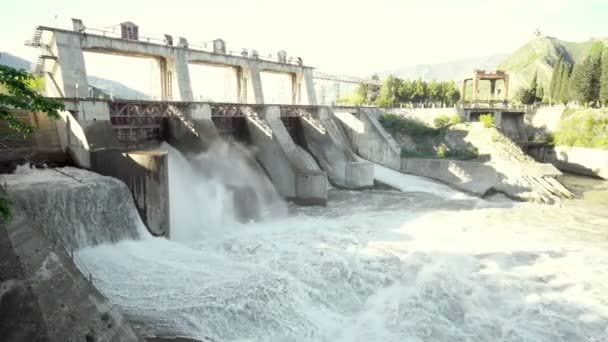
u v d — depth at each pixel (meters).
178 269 20.12
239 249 24.17
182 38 39.34
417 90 84.06
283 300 17.98
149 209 24.23
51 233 19.77
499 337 17.33
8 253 11.74
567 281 21.95
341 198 40.88
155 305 16.42
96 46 32.78
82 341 11.68
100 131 27.95
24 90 10.03
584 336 17.45
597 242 28.50
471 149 50.94
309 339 16.42
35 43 32.19
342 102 83.69
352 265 22.34
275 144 39.66
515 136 67.25
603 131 58.06
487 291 20.61
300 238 27.03
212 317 16.05
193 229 27.02
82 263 19.52
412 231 29.91
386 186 45.19
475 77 77.25
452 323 18.09
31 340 10.84
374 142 53.31
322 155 47.38
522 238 29.03
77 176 24.02
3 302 11.02
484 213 35.81
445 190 44.81
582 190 46.59
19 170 24.98
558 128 63.84
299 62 53.47
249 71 45.97
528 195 40.91
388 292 20.19
